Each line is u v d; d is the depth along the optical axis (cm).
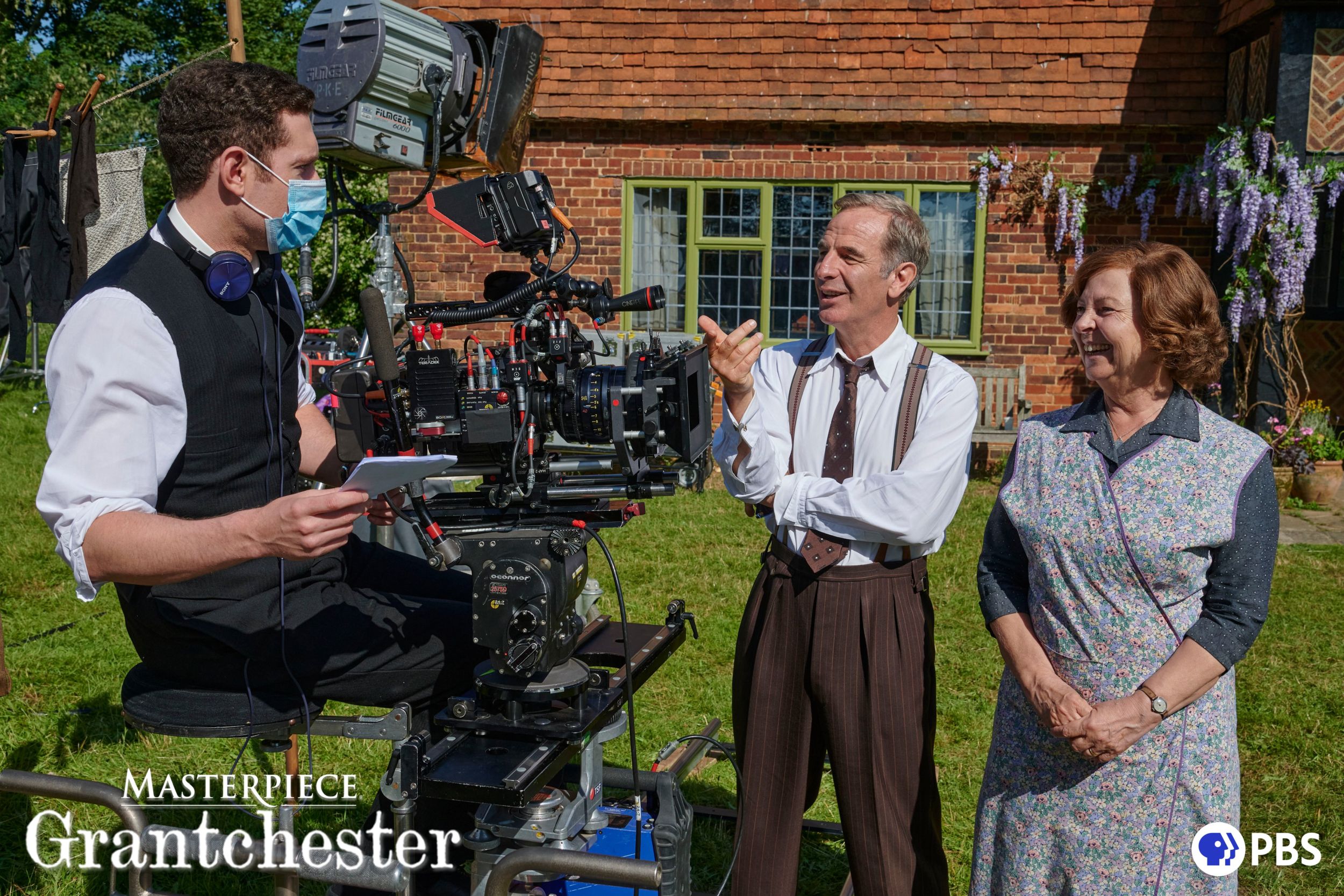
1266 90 906
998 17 994
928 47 1002
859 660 256
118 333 213
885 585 257
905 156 1026
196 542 197
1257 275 925
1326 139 888
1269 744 442
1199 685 223
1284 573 696
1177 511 227
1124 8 984
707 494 888
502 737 221
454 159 339
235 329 233
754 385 275
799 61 1012
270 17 2334
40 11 2172
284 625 230
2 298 923
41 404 1177
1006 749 246
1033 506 243
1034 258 1025
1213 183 954
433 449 222
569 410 218
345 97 309
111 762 408
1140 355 233
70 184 818
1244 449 230
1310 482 910
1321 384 1121
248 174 225
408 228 1065
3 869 330
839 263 263
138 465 213
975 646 551
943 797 394
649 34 1020
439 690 239
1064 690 231
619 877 194
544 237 244
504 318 229
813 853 357
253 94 223
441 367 217
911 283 269
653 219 1059
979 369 1034
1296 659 541
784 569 266
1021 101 998
